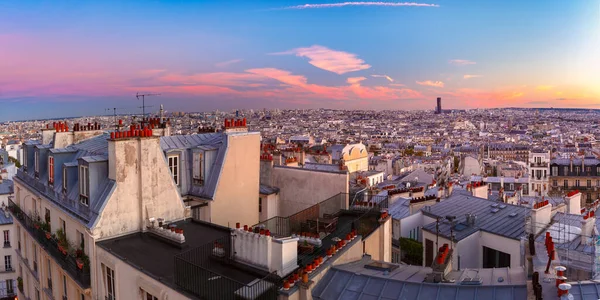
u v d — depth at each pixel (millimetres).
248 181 42625
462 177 178500
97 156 36625
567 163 157000
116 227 34094
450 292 21422
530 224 37531
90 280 33406
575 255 25234
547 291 20594
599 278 21969
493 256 44281
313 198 45031
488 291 21141
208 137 45969
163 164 36781
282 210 47125
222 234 34562
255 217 43312
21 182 51000
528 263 23562
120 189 34375
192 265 24953
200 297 22953
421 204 61656
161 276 26172
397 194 73625
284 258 24922
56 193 40688
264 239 25594
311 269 23844
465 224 47906
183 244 32188
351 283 23250
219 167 40438
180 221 37531
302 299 21766
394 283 22609
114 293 30891
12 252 80250
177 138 43969
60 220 40188
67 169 39062
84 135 49500
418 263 53500
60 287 39312
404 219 57812
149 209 35625
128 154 34844
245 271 25922
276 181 47750
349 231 32375
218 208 39938
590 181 153500
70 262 35562
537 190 156125
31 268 48000
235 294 22422
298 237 28500
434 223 49875
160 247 31844
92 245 32938
